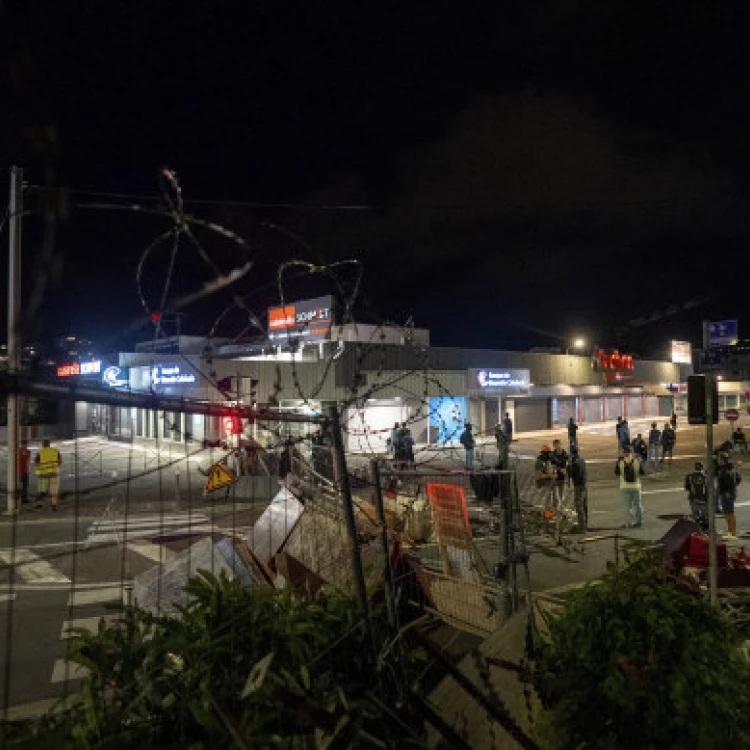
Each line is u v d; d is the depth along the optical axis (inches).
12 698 226.2
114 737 103.3
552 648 140.3
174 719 111.3
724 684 115.6
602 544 451.5
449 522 271.7
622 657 120.7
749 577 288.0
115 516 554.9
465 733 137.9
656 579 140.6
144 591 213.6
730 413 1120.2
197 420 963.3
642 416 2076.8
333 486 245.4
